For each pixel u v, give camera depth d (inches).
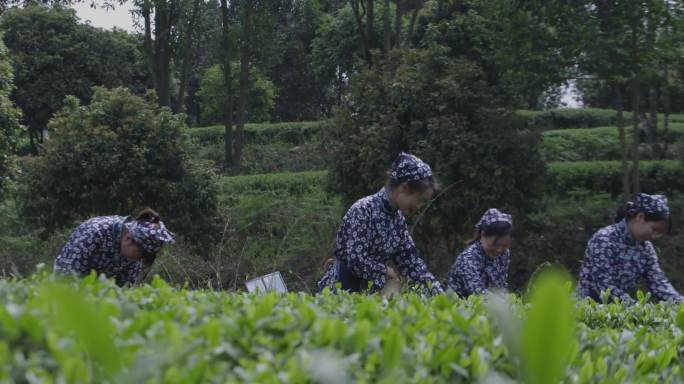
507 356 86.6
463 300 150.5
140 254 180.9
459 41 577.3
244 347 74.2
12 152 593.3
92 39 1160.2
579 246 620.1
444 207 512.4
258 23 973.8
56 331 67.1
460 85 528.1
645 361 97.8
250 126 1161.4
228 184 792.3
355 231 184.5
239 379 67.4
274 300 102.6
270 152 1076.5
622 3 554.6
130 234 178.5
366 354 77.3
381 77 541.6
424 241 533.0
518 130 549.6
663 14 552.7
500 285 232.4
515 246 604.7
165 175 528.4
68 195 524.7
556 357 48.4
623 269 220.4
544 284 48.8
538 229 637.3
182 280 380.2
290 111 1546.5
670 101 1143.6
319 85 1514.5
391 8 1211.9
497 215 223.8
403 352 77.9
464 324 92.9
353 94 548.7
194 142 596.4
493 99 536.4
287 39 1478.8
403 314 101.2
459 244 549.3
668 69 606.2
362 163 530.0
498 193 521.3
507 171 523.8
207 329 72.9
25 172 533.6
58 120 527.8
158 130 526.6
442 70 534.0
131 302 98.1
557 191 705.6
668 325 148.3
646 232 216.2
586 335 105.4
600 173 735.7
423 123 522.9
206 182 533.6
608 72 573.9
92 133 518.6
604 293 180.9
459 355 83.5
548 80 567.2
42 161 521.3
